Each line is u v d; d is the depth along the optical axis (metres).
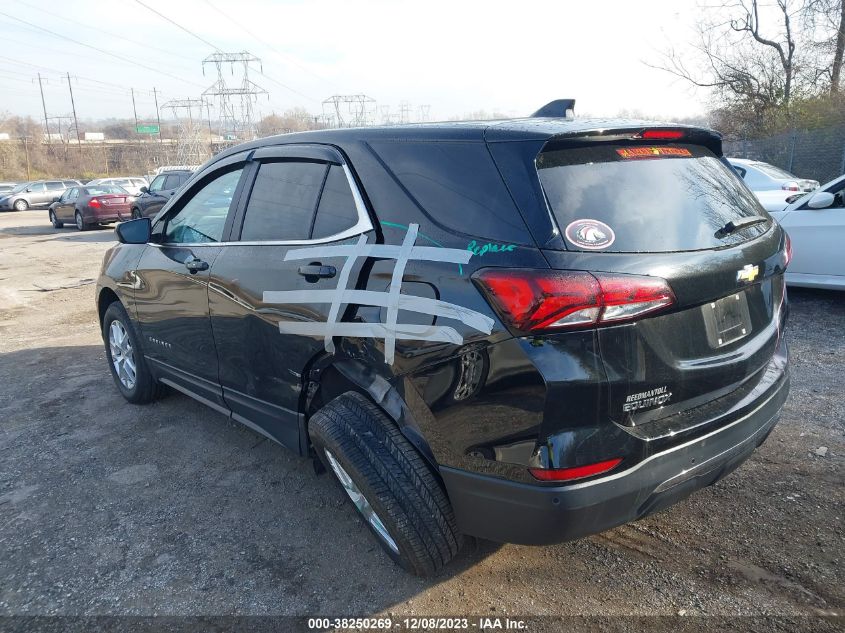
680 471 2.27
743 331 2.57
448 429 2.29
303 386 2.97
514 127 2.39
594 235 2.14
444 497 2.46
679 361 2.26
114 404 4.85
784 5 20.55
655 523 3.01
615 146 2.46
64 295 9.46
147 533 3.12
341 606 2.58
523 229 2.16
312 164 3.05
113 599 2.66
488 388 2.16
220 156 3.85
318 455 2.94
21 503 3.45
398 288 2.43
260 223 3.28
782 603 2.48
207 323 3.58
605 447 2.10
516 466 2.14
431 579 2.70
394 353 2.43
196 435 4.24
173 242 4.01
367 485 2.48
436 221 2.41
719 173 2.79
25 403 4.93
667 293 2.13
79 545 3.05
